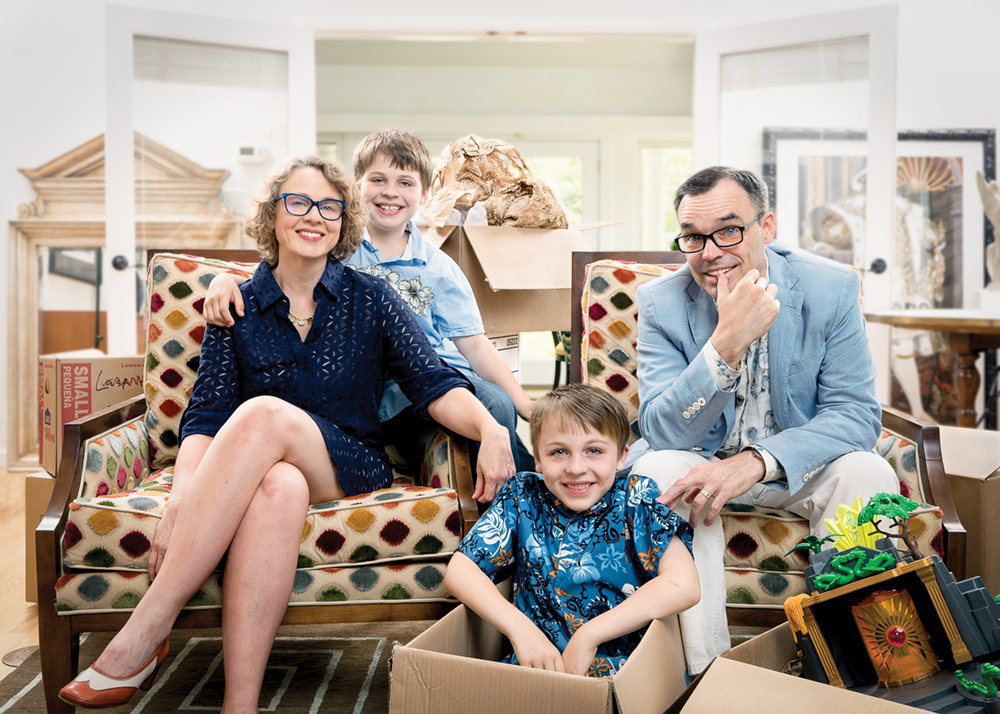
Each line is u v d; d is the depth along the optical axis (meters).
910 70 4.31
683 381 1.38
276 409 1.32
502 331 2.36
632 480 1.33
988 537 1.59
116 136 3.43
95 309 3.96
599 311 1.81
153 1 3.90
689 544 1.27
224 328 1.52
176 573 1.24
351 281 1.60
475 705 1.00
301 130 3.74
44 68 3.92
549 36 4.07
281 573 1.28
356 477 1.47
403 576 1.37
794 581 1.38
